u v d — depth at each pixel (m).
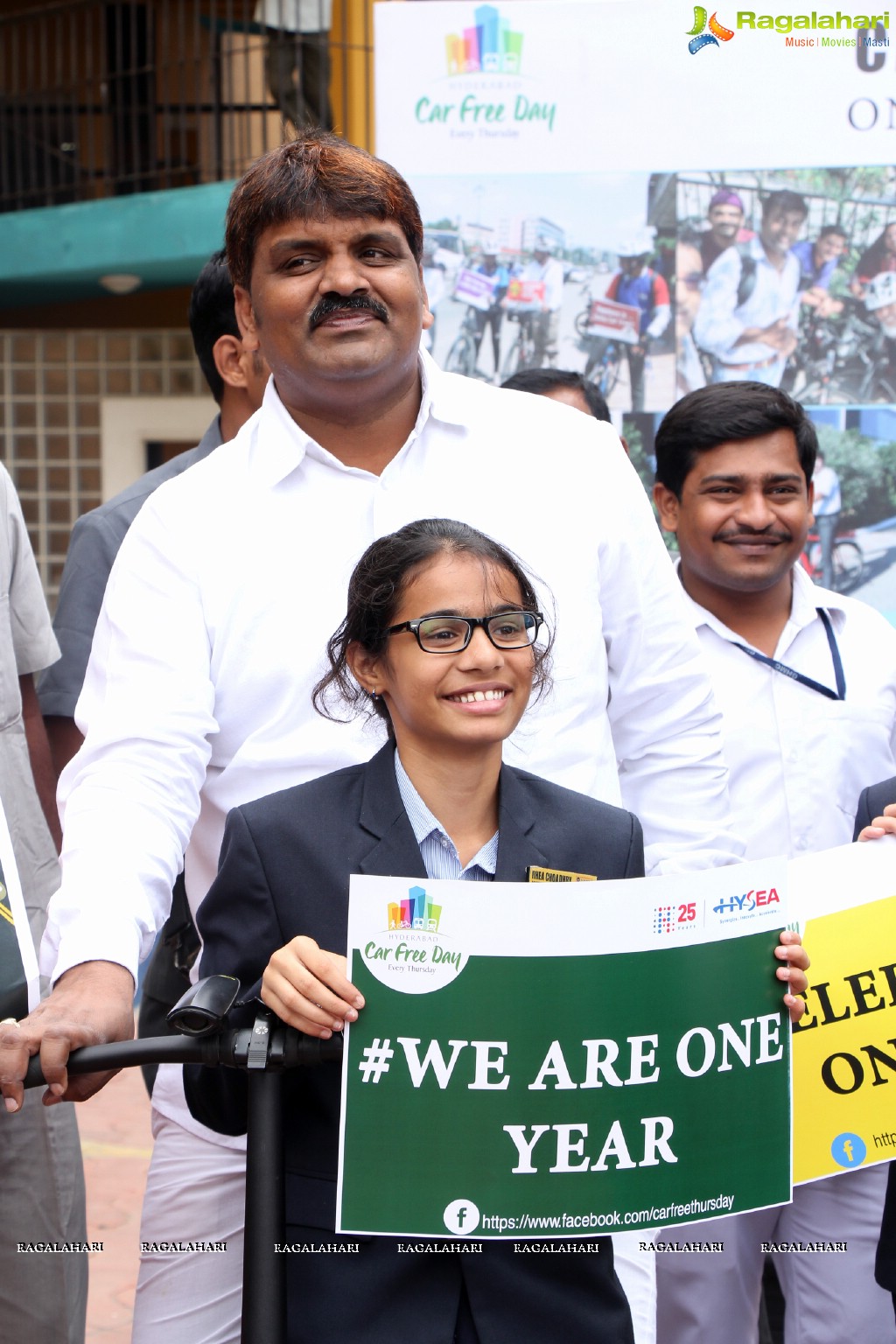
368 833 2.28
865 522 4.35
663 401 4.36
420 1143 1.98
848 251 4.27
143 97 11.27
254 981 2.28
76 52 11.29
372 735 2.71
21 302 10.62
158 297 10.42
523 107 4.29
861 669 3.67
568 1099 2.00
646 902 2.02
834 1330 3.29
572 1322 2.12
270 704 2.73
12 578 3.32
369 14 8.25
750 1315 3.36
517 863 2.27
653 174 4.29
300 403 2.77
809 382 4.32
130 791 2.55
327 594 2.74
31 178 11.11
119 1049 2.02
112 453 10.34
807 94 4.23
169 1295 2.74
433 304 4.38
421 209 4.35
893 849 2.63
